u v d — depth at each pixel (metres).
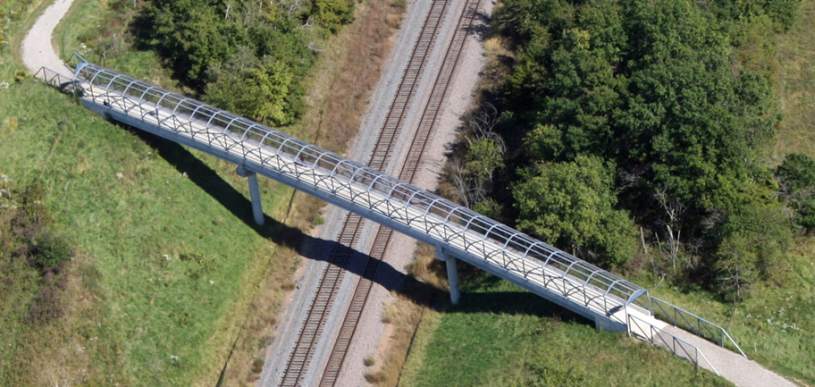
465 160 129.88
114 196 122.88
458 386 110.25
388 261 123.69
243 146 122.81
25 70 133.25
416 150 133.00
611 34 127.81
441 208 118.25
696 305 114.00
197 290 120.19
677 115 117.88
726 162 116.62
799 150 126.81
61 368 112.50
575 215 115.56
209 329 118.81
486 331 114.94
